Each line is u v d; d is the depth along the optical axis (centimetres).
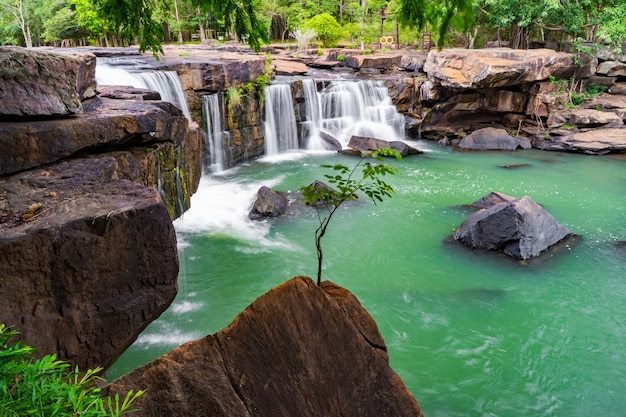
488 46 2455
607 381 555
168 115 571
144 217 288
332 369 235
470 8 247
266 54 1917
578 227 1005
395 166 1492
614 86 1961
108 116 471
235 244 902
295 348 228
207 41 2572
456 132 1881
